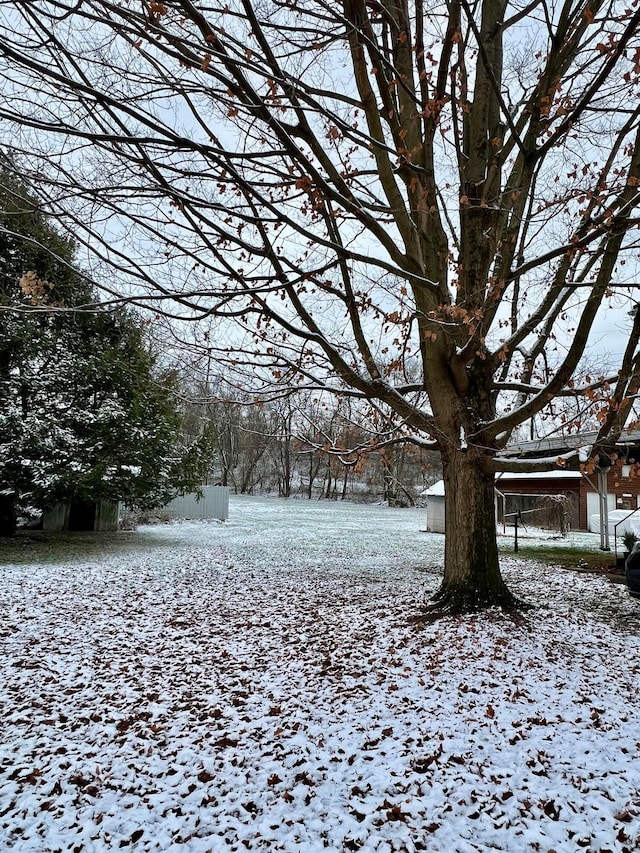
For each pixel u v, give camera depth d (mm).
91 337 13695
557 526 18562
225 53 3422
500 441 6504
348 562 11453
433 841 2529
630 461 6164
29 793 2955
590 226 4633
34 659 5062
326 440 7457
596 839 2521
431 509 19875
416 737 3459
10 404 12117
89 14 3320
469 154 6438
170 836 2605
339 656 4977
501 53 6453
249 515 27906
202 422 15898
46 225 8422
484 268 6328
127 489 13719
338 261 4695
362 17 4145
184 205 4098
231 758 3287
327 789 2951
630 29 3754
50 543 13422
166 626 6207
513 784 2959
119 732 3650
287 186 5141
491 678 4348
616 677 4484
